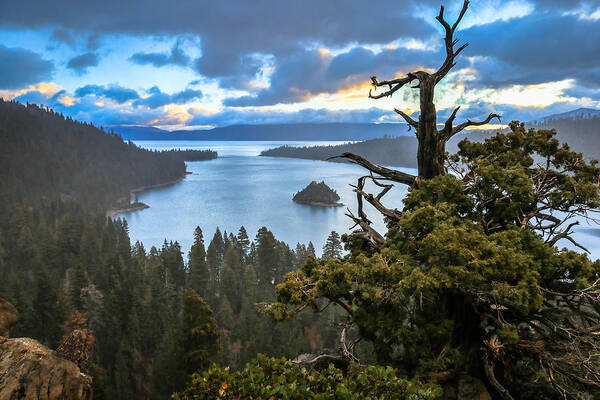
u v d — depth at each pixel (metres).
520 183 15.69
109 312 75.75
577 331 12.59
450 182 16.05
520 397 14.35
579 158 17.95
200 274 106.00
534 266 12.79
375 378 7.84
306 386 7.48
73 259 122.88
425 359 13.20
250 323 80.12
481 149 19.66
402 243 14.63
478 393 13.92
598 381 12.30
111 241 157.88
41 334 68.56
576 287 12.71
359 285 13.23
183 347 41.81
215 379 7.38
